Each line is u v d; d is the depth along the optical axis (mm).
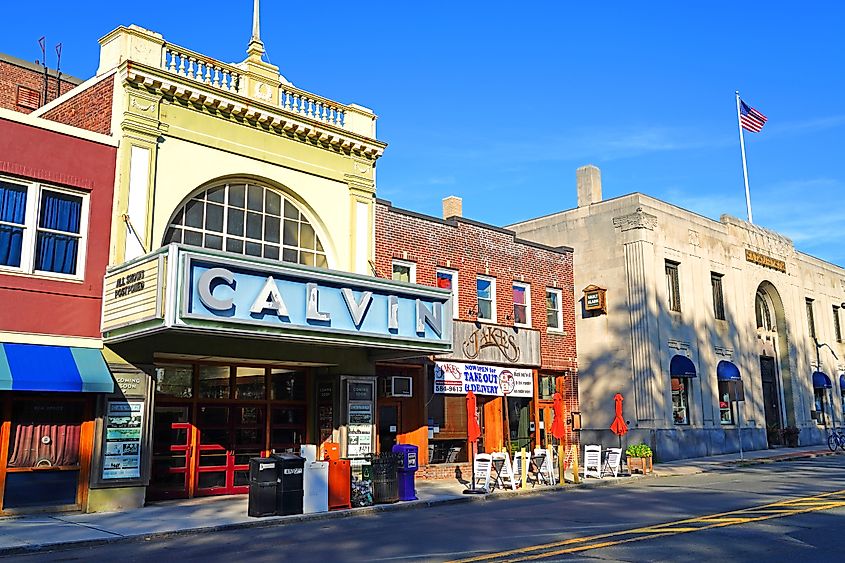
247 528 13891
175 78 17484
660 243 31562
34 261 15375
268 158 19312
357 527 13727
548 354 28328
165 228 17188
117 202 16484
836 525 12195
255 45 19547
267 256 19297
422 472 22438
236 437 19094
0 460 14594
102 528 13234
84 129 17234
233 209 18828
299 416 20531
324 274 16469
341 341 16703
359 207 21188
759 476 22531
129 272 15188
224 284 14781
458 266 25234
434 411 23703
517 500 18078
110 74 17359
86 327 15773
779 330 40219
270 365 19844
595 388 31016
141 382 16297
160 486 17453
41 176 15562
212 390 18797
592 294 30922
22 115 15469
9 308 14891
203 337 17031
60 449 15305
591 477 22734
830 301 45250
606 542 10969
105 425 15633
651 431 29078
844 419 44000
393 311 17859
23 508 14742
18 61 25078
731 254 36344
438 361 23484
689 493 18047
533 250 28562
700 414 32094
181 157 17703
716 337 34250
